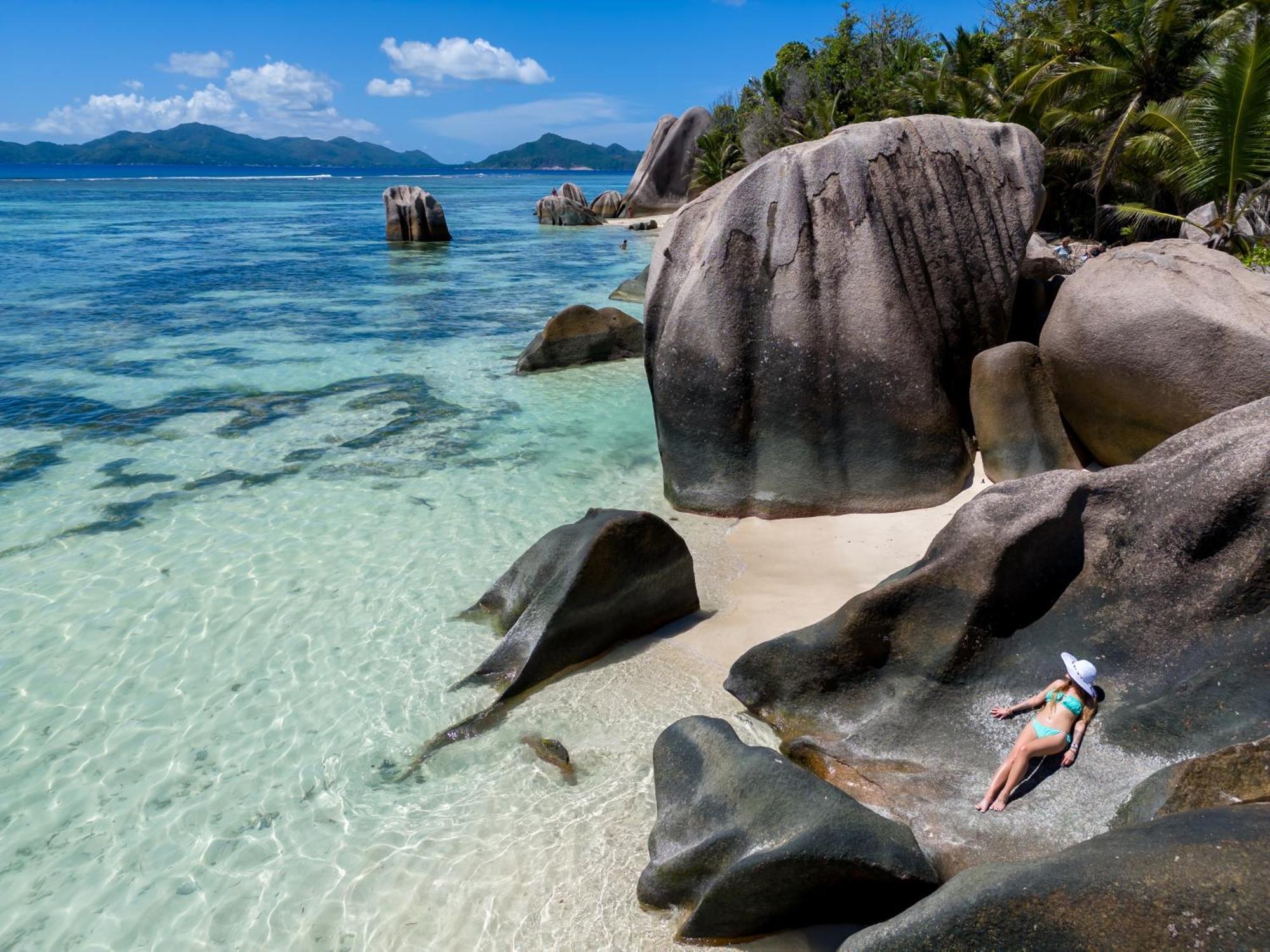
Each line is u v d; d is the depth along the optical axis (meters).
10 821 5.44
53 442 12.23
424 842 5.21
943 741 5.21
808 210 9.59
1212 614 4.79
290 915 4.72
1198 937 2.76
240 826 5.40
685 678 6.68
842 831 4.09
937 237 9.81
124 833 5.36
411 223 40.50
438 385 15.54
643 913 4.63
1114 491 5.23
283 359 17.27
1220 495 4.79
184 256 33.47
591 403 14.49
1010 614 5.35
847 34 48.59
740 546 8.98
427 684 6.82
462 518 9.91
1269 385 7.50
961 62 37.72
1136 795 4.05
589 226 52.97
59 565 8.70
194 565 8.73
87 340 18.58
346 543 9.25
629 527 7.11
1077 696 4.74
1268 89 19.45
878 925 3.40
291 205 68.12
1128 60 26.89
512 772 5.80
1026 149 10.29
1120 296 8.38
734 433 9.73
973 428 9.96
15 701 6.60
